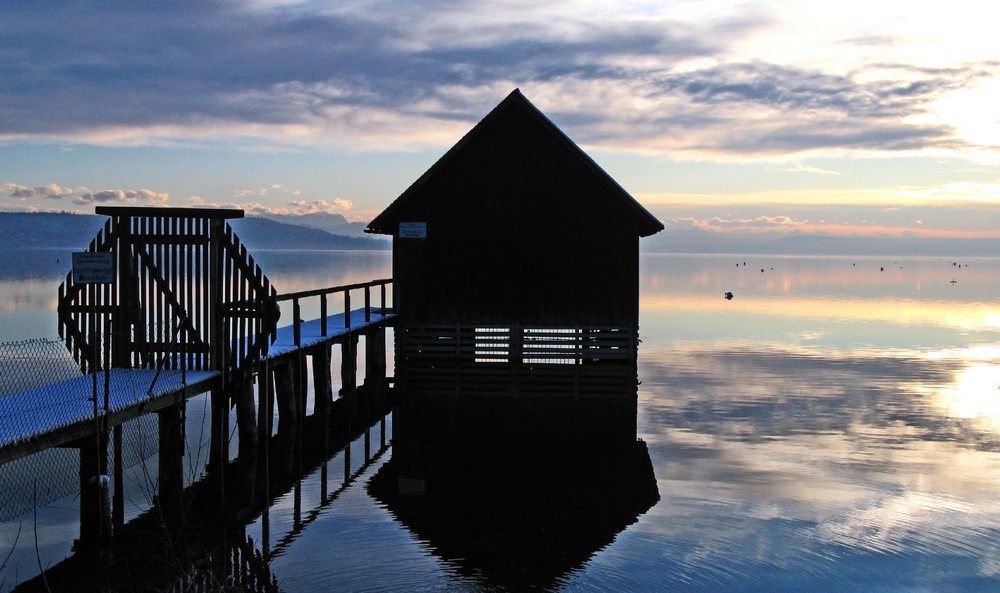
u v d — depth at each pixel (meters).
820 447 15.05
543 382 21.78
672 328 34.97
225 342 12.50
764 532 10.71
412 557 9.76
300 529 10.72
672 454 14.67
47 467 13.01
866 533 10.71
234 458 13.81
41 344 23.52
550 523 11.05
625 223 22.88
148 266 12.49
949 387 21.00
